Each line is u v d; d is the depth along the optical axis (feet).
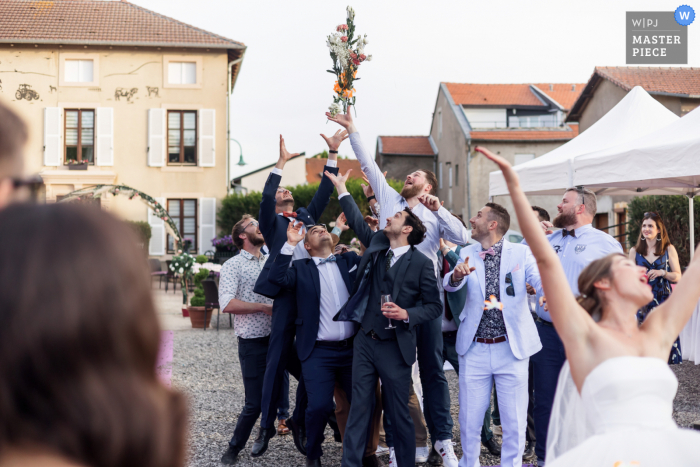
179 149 72.28
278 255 13.55
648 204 42.09
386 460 15.14
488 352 12.21
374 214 16.69
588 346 6.96
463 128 92.99
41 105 69.87
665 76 65.10
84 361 1.98
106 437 2.00
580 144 25.99
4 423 1.94
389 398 12.22
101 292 1.98
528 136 90.99
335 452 15.64
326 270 13.69
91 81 70.69
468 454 12.34
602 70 67.36
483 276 12.48
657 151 18.67
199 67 71.92
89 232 2.03
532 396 15.81
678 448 6.42
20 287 1.91
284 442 16.47
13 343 1.89
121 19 74.69
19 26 70.85
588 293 7.47
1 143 2.83
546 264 6.99
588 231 14.06
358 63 15.15
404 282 12.42
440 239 16.01
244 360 14.76
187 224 72.23
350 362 13.47
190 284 51.19
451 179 103.24
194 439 16.31
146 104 71.31
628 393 6.63
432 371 14.07
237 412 19.07
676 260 20.81
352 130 15.34
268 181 15.29
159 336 2.19
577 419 7.39
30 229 1.99
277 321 14.06
